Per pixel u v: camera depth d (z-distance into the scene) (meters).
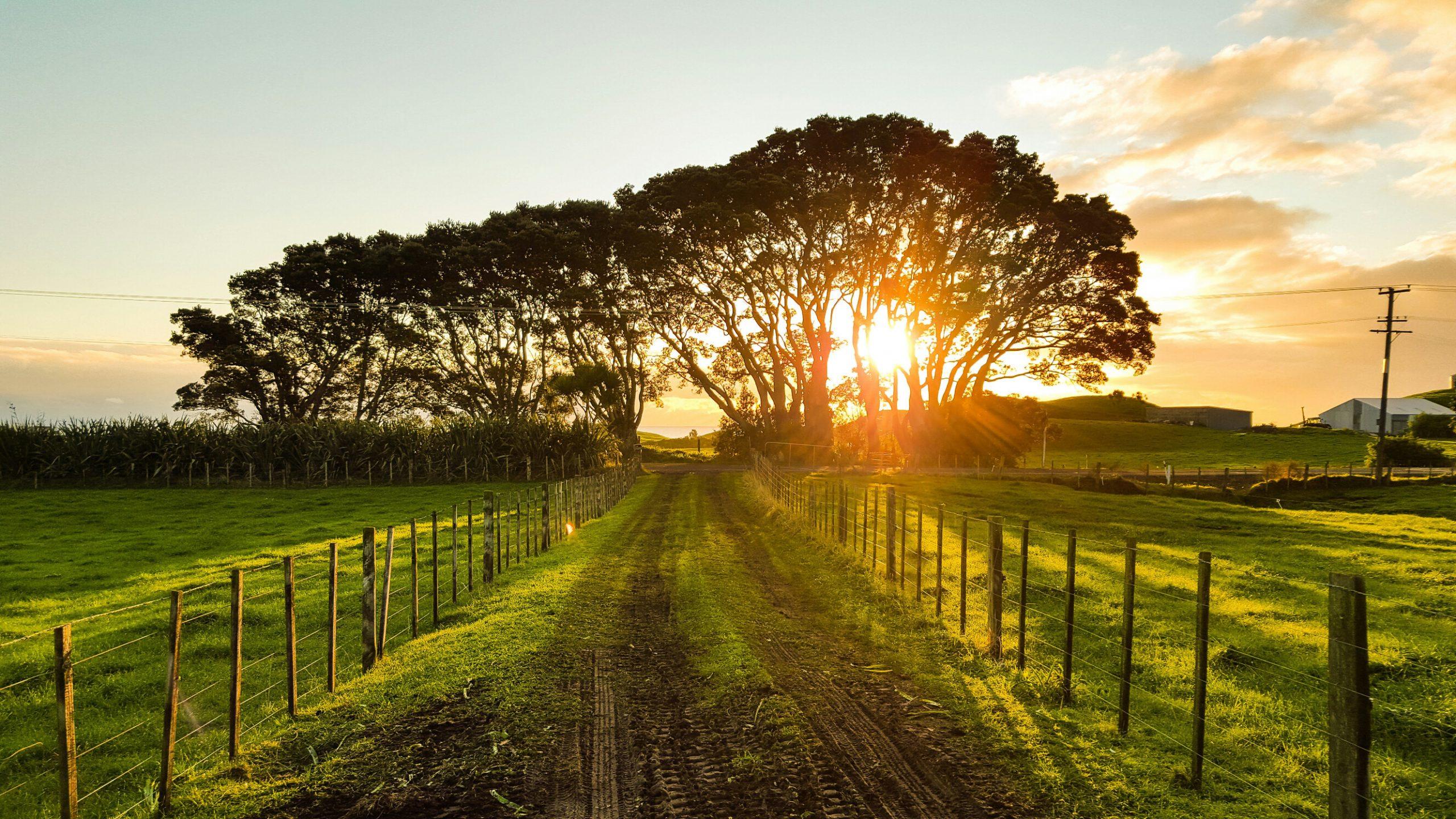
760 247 61.81
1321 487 45.72
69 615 13.29
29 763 7.08
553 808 5.88
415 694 8.34
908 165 57.84
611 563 17.59
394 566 17.42
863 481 46.97
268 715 8.01
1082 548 19.73
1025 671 9.20
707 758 6.77
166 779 6.11
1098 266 61.19
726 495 41.19
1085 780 6.22
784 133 61.03
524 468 47.84
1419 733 7.39
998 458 65.81
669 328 66.19
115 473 43.69
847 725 7.45
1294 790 6.02
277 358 67.06
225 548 21.66
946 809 5.79
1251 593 13.91
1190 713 7.72
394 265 63.88
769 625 11.62
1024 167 61.19
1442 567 17.08
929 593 13.39
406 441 46.53
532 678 8.78
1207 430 124.62
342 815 5.82
